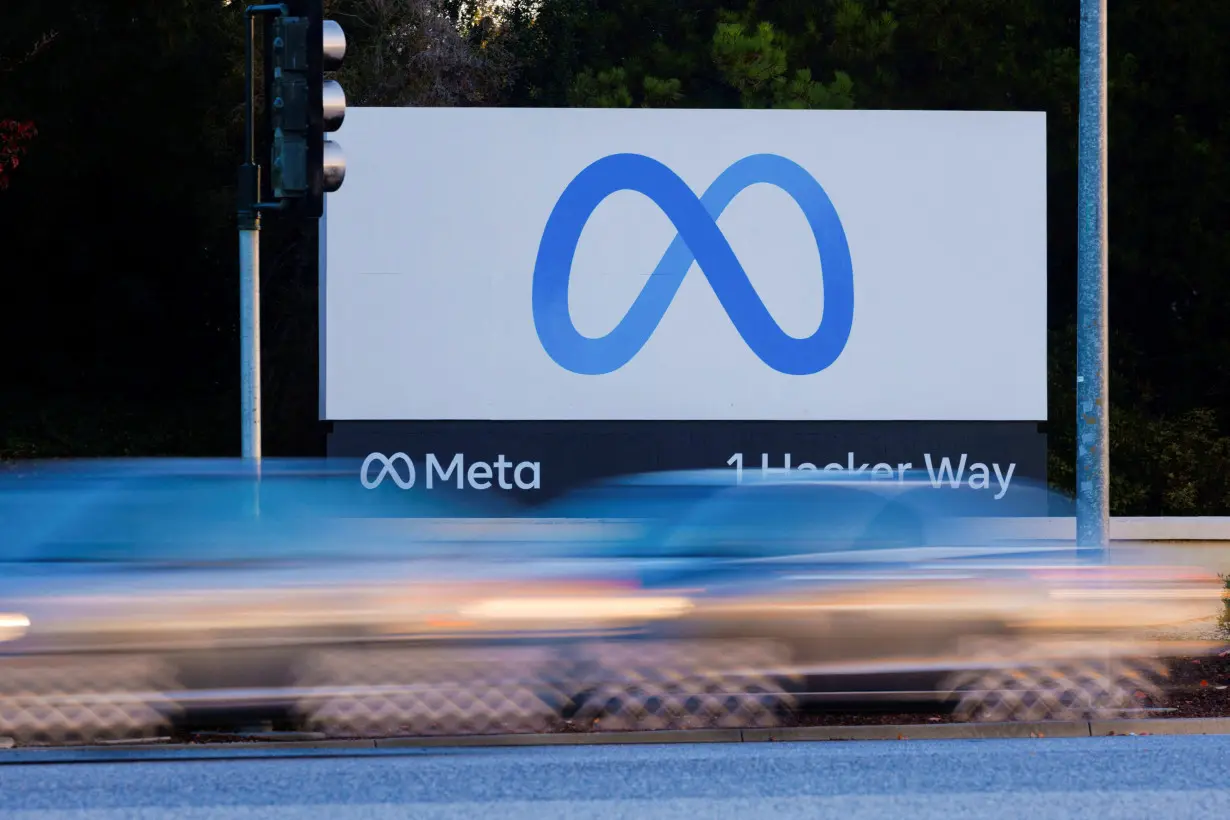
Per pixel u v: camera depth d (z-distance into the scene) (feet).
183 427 254.47
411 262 169.58
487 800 68.54
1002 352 175.83
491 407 170.60
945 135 174.91
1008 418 175.63
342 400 169.27
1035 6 248.32
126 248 268.21
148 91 252.62
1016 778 73.46
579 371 171.32
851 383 173.99
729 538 100.83
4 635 85.66
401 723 88.07
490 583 89.71
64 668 85.87
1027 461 176.96
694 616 90.89
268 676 87.40
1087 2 113.60
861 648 91.71
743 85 242.17
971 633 92.79
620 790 70.79
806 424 174.50
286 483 103.60
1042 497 176.76
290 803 68.03
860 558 93.30
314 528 98.07
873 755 80.48
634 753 81.71
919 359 174.91
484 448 171.01
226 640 87.15
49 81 245.45
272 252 259.60
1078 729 88.48
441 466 170.30
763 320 172.96
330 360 169.07
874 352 174.50
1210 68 245.24
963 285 175.22
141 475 98.73
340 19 271.49
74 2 243.40
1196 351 251.19
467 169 170.09
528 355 170.71
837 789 70.95
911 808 66.74
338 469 168.96
